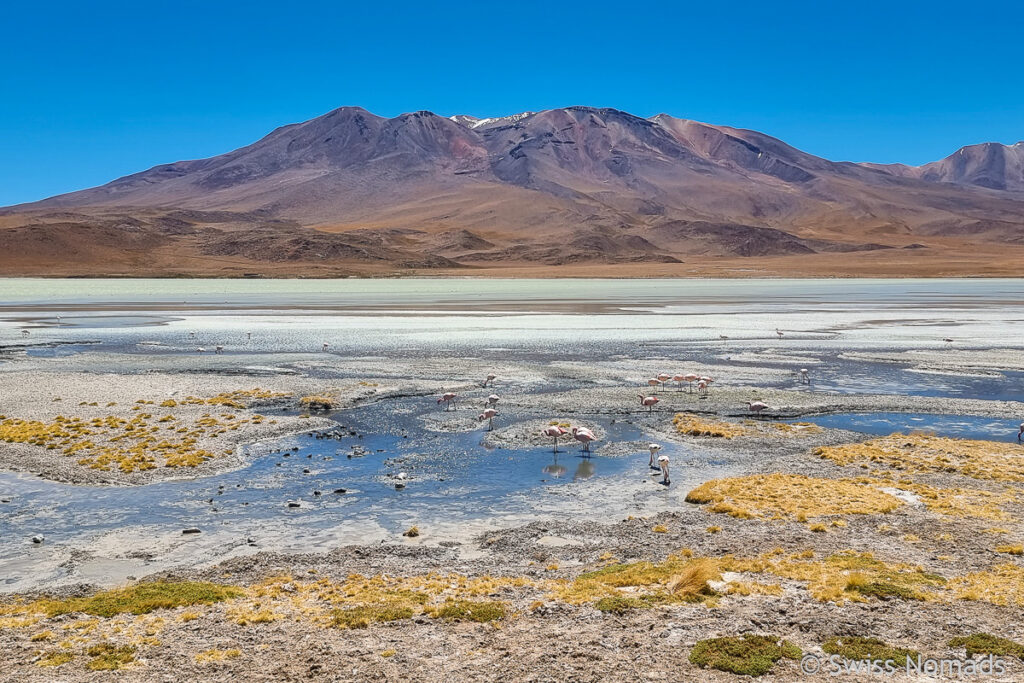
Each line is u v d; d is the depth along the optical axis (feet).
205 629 53.52
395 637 52.11
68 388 156.66
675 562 67.31
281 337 250.78
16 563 68.85
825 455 107.04
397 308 371.15
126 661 48.44
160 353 214.07
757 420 132.26
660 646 50.39
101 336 253.24
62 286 569.64
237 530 77.92
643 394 153.07
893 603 56.59
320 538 75.87
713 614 55.26
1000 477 94.94
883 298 430.61
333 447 112.57
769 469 101.30
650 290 529.04
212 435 116.98
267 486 92.99
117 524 79.30
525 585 62.44
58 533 76.43
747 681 45.57
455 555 71.56
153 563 69.15
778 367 189.37
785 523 78.28
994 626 52.44
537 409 140.05
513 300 428.15
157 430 119.65
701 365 192.65
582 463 104.47
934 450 108.17
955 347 220.84
